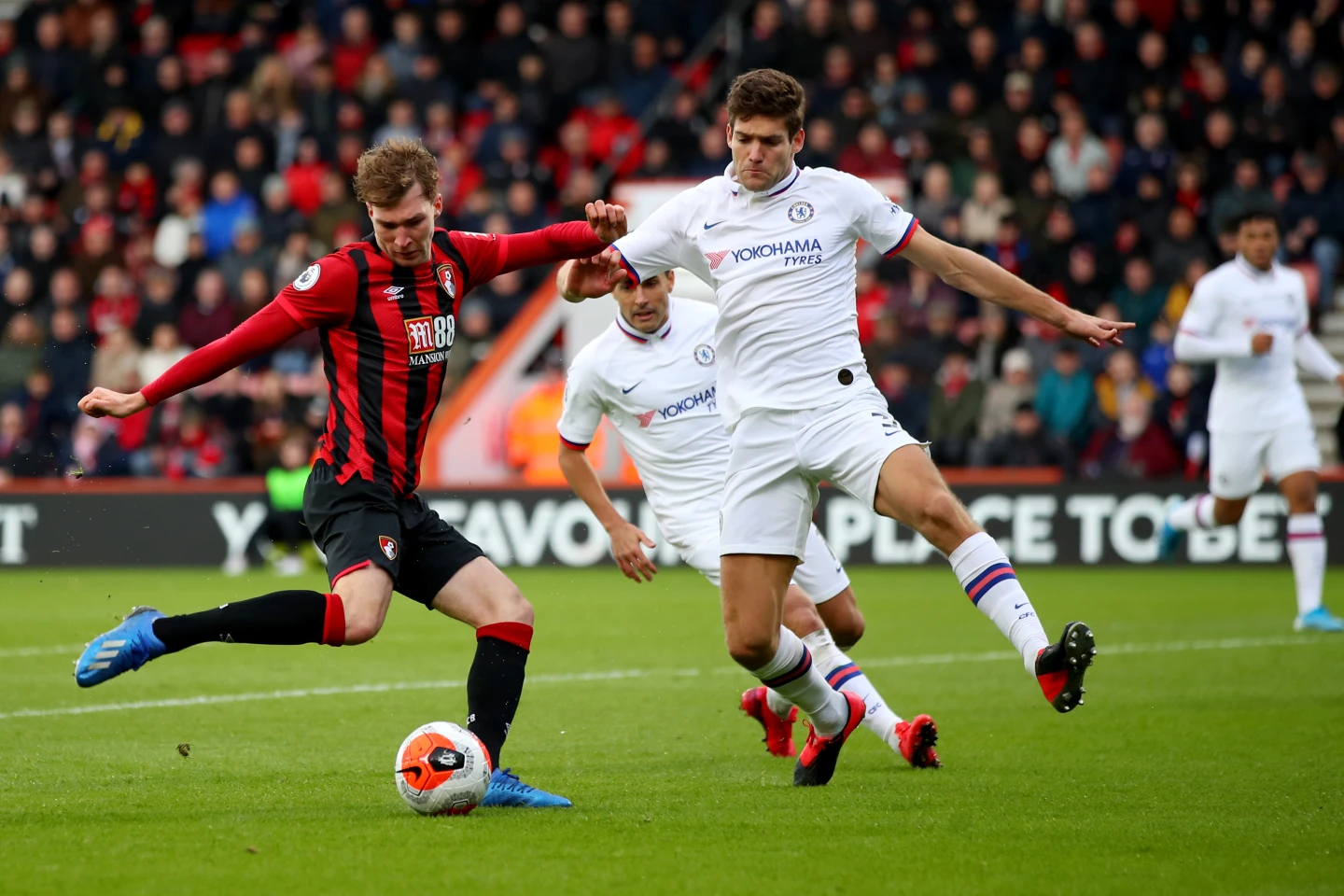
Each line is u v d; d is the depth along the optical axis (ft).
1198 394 184.34
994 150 207.72
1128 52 219.61
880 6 228.63
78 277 214.28
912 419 185.98
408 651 115.34
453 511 184.96
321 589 159.12
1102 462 183.42
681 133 215.72
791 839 52.08
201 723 81.41
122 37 254.27
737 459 61.82
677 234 63.62
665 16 235.40
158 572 186.80
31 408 200.03
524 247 61.67
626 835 52.60
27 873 47.11
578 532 183.52
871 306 195.11
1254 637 117.29
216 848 50.47
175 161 226.38
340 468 58.03
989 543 58.29
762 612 61.00
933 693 91.71
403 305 58.23
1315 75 214.28
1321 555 120.78
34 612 142.92
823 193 61.46
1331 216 202.08
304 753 71.87
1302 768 66.69
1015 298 60.13
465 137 229.25
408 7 241.76
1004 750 72.13
